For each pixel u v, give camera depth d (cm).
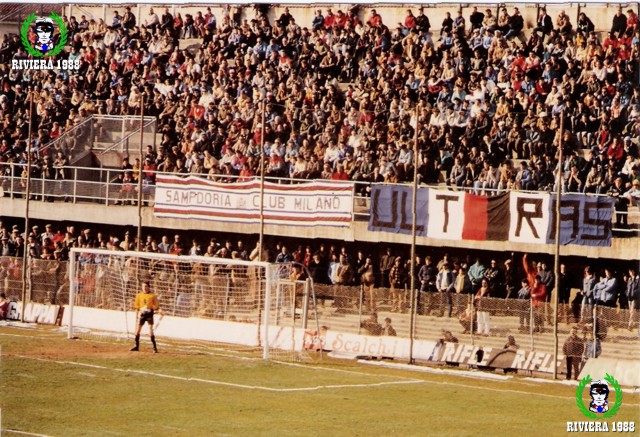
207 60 6294
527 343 4075
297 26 6138
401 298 4394
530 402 3397
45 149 6003
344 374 3822
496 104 5234
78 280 4878
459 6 5916
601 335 3856
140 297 4206
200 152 5744
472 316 4094
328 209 4844
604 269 4550
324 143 5412
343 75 5866
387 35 5841
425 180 5100
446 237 4597
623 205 4559
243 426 2911
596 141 4866
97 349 4216
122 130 6038
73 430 2798
